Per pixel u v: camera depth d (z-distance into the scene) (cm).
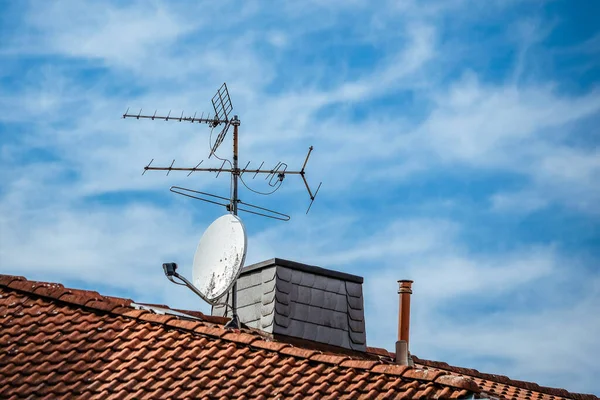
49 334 1758
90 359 1692
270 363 1628
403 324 1866
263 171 2106
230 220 1961
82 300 1828
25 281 1894
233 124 2117
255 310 2197
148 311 1834
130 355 1691
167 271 1873
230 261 1916
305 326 2177
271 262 2202
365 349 2234
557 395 2384
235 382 1594
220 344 1697
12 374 1669
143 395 1595
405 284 1886
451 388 1502
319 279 2241
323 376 1585
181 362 1656
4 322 1791
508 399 2084
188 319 1878
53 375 1661
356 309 2259
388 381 1545
